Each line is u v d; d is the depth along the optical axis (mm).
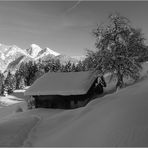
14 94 81562
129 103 14672
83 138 11695
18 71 112438
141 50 33594
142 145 9516
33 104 37844
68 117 17641
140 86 20844
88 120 14141
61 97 32750
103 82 40375
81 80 34844
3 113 42188
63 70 101625
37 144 12641
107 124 12266
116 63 32469
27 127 16391
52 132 14555
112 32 34156
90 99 34062
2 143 12836
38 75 99438
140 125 11062
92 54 34344
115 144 10078
